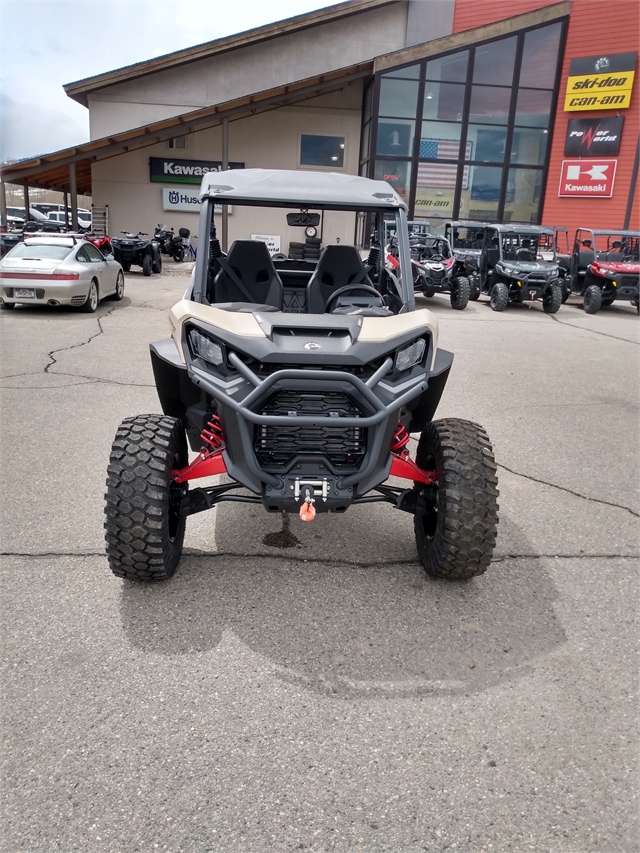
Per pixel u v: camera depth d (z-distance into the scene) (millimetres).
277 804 2141
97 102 24141
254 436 3057
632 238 16875
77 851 1957
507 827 2092
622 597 3443
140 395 6652
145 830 2033
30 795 2141
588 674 2832
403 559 3742
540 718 2564
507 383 8008
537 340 11375
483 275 16797
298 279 4715
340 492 3104
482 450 3279
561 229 17031
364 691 2676
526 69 22094
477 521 3170
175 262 23672
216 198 3777
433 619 3178
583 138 22219
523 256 16000
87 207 65500
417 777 2270
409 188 22797
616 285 15531
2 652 2814
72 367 7727
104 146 21219
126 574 3223
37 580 3367
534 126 22672
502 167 22844
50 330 9984
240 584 3412
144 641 2928
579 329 12992
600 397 7504
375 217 4477
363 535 4027
